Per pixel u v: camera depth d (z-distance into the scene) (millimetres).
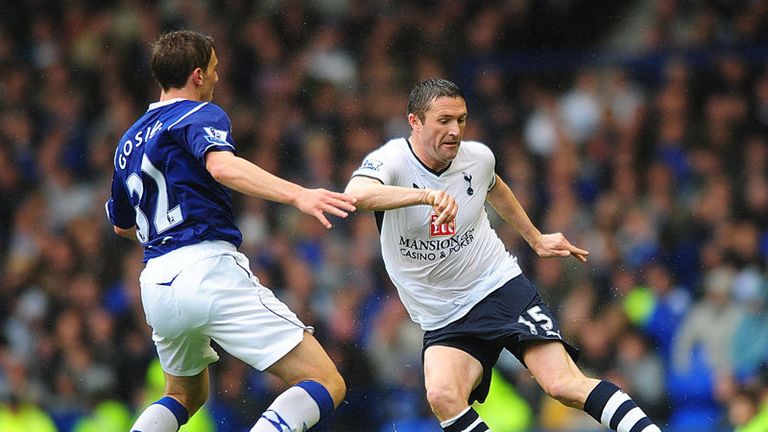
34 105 40750
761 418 25672
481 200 16031
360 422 28766
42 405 30875
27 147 39688
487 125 36812
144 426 15211
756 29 39125
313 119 38219
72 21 42469
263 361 14406
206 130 13961
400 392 28938
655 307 29828
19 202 38312
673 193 34062
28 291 34000
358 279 32188
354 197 13562
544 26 40719
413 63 39688
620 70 37875
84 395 30906
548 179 34812
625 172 34531
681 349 29344
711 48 37656
